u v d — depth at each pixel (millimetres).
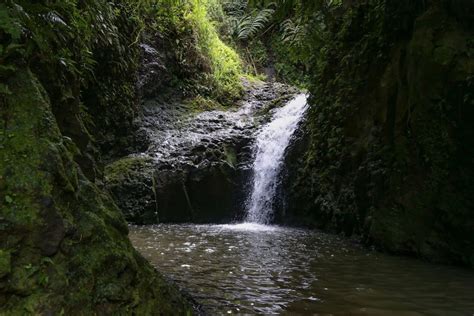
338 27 8406
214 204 9852
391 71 6543
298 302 3602
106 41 8977
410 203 5859
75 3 4461
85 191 2521
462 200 5242
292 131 9938
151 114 11320
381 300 3717
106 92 9812
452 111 5262
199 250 5980
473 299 3789
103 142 9906
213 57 13359
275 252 5941
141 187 9422
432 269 5055
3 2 2443
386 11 6566
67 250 2193
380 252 6125
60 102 3494
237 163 10328
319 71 8867
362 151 7137
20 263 2010
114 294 2305
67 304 2080
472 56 5125
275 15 8359
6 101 2277
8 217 2018
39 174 2168
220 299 3635
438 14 5594
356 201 7027
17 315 1929
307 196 8875
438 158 5469
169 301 2711
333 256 5742
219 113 11953
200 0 13695
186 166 9875
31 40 2752
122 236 2623
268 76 16234
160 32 12289
